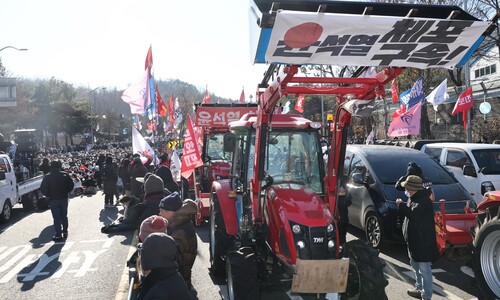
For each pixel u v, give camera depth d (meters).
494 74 29.72
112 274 7.41
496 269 5.34
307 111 43.56
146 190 5.74
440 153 10.97
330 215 4.91
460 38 4.00
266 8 3.85
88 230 11.17
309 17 3.69
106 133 89.50
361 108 5.02
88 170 24.41
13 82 29.55
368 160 9.06
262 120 5.16
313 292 4.56
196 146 9.60
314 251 4.64
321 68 11.01
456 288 6.39
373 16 3.79
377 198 8.30
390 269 7.21
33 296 6.45
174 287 3.03
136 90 14.35
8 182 13.16
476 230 5.70
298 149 5.87
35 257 8.69
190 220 5.43
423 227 5.48
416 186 5.52
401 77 25.25
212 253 7.08
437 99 16.25
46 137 70.62
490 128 24.84
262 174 5.26
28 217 13.91
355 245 5.04
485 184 9.35
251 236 5.59
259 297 4.77
